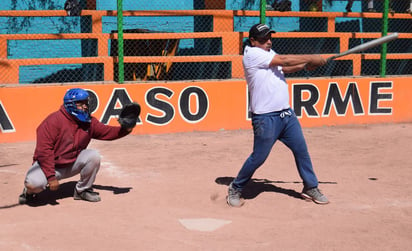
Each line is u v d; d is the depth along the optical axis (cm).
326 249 406
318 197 532
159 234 438
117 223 465
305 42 1384
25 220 475
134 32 1162
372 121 1084
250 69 499
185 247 407
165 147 836
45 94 895
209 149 822
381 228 457
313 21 1368
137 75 1189
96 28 1134
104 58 987
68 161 515
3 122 878
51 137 497
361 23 1461
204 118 984
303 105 1034
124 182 618
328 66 1325
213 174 659
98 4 1248
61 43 1241
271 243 418
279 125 507
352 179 635
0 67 952
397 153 797
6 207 518
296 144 519
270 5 1389
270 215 498
